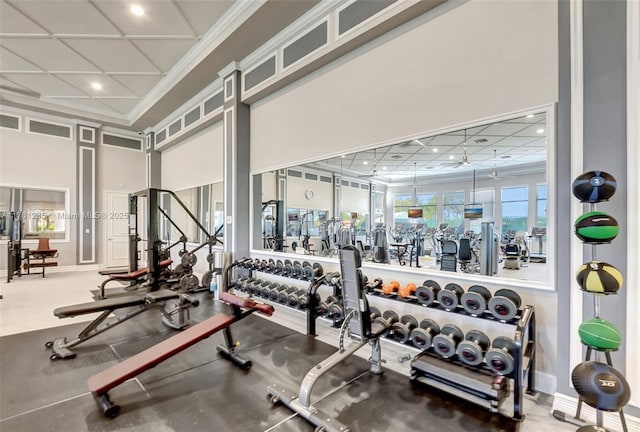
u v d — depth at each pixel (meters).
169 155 7.99
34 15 3.99
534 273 3.95
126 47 4.79
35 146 7.24
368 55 3.43
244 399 2.24
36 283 6.21
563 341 2.11
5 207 6.95
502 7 2.52
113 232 8.44
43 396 2.27
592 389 1.68
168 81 5.79
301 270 4.04
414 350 3.03
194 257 5.97
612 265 1.86
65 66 5.34
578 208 2.04
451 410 2.10
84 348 3.15
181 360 2.86
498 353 2.10
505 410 2.10
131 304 3.28
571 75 2.10
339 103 3.73
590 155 1.99
